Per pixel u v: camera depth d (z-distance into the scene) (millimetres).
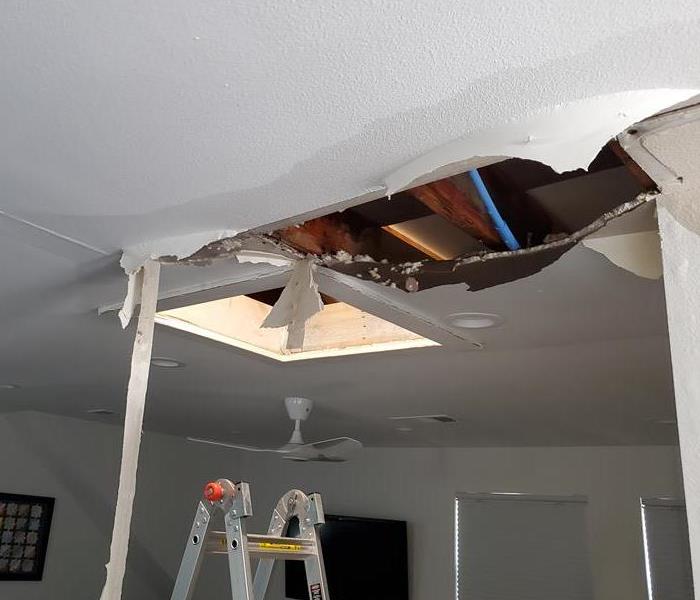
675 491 3586
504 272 1378
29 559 3797
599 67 725
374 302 1561
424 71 741
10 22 697
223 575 4766
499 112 812
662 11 636
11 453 3807
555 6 636
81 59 749
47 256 1369
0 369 2529
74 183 1048
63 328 1932
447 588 4066
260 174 986
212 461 4914
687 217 880
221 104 817
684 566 3455
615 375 2238
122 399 3141
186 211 1127
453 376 2355
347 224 1387
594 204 1289
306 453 2729
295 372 2400
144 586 4352
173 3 655
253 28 683
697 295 837
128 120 865
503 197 1279
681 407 795
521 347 1944
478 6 640
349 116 831
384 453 4555
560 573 3773
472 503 4156
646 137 830
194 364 2332
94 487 4164
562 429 3346
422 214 1367
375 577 4203
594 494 3809
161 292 1556
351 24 671
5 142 938
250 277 1443
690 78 734
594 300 1526
